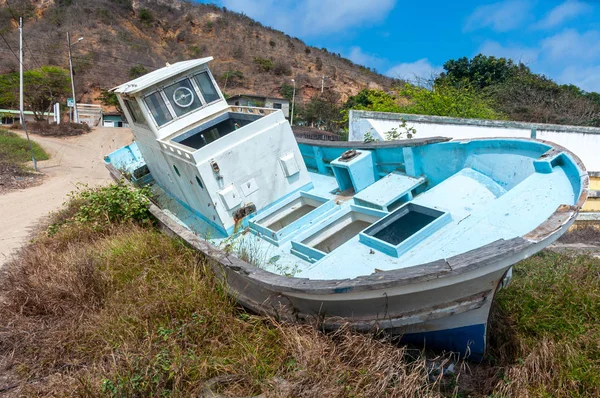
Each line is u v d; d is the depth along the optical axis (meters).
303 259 4.74
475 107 14.17
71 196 10.61
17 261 6.64
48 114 37.16
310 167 8.27
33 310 5.02
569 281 4.96
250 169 5.84
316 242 5.10
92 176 17.09
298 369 3.59
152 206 7.27
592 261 5.77
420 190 5.97
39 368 4.18
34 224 9.55
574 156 4.11
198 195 6.06
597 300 4.54
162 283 5.09
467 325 3.88
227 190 5.61
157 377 3.60
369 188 5.79
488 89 20.17
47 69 38.38
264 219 5.78
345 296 3.49
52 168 18.80
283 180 6.16
